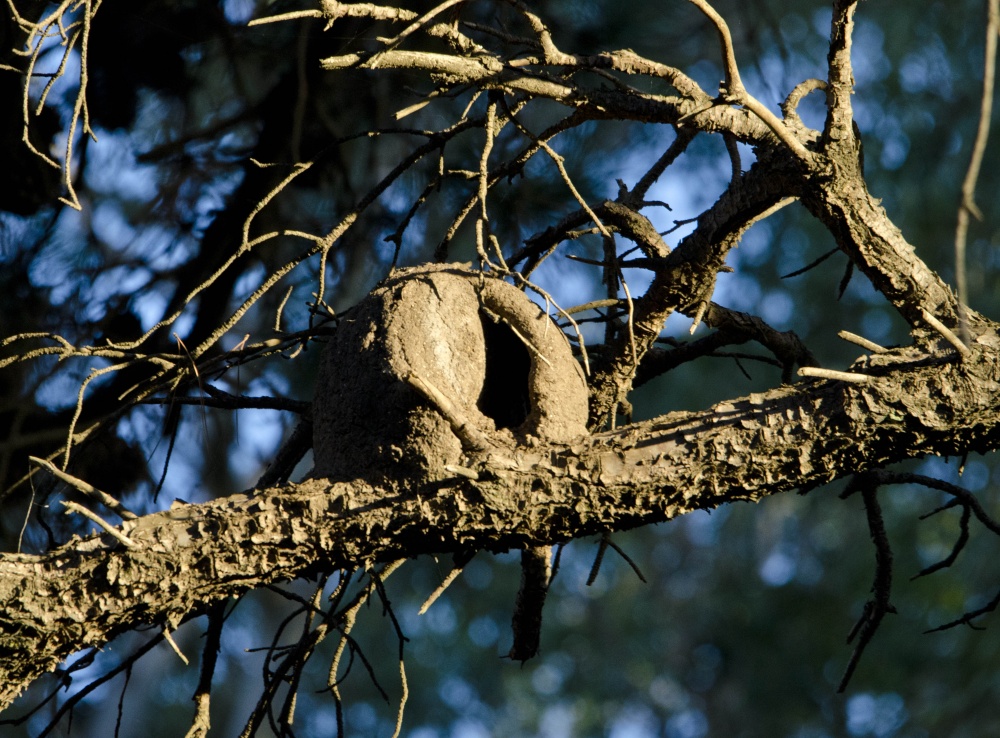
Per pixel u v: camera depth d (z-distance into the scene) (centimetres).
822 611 2392
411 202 886
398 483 443
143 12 706
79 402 469
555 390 474
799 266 2052
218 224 755
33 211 759
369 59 431
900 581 2203
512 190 854
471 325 478
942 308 451
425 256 961
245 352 525
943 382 427
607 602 2959
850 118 455
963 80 1833
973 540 2095
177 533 439
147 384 703
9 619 428
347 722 2567
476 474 427
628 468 436
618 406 576
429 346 465
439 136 518
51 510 725
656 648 2817
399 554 455
